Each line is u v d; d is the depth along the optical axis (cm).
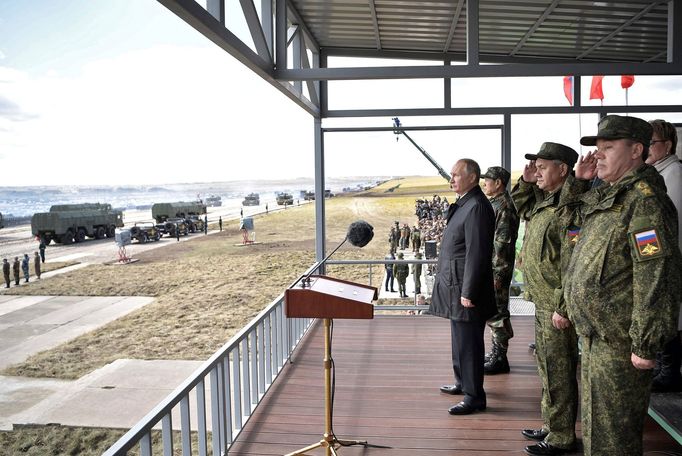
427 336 511
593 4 470
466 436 303
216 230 4106
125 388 1480
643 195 186
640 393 196
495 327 404
